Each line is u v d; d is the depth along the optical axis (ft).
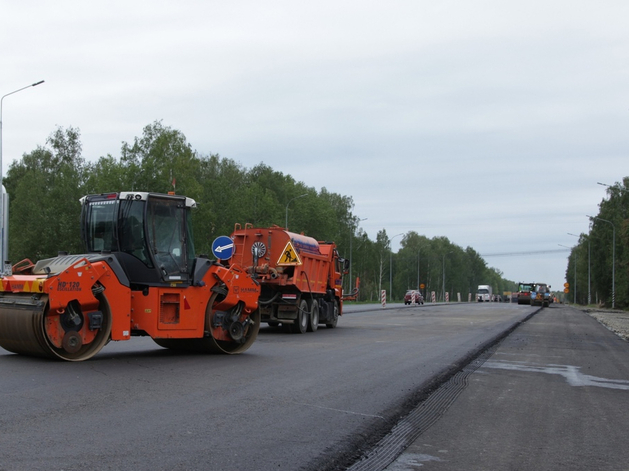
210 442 20.72
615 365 47.70
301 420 24.56
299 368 39.27
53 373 33.22
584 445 22.89
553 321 118.42
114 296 38.86
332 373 37.60
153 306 41.70
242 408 26.25
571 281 493.77
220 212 208.23
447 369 41.55
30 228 190.39
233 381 33.14
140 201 42.24
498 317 126.62
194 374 35.01
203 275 44.19
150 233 42.24
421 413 27.68
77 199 184.65
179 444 20.30
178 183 195.00
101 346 38.29
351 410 26.96
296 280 71.26
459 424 25.84
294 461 19.01
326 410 26.68
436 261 478.59
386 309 164.04
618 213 274.16
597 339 74.84
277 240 72.59
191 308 43.55
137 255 41.81
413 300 229.45
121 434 21.22
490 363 46.65
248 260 73.46
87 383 30.63
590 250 298.15
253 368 38.52
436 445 22.33
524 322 111.24
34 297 36.40
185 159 201.26
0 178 109.60
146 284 41.57
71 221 180.34
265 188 280.10
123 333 39.27
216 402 27.25
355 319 107.65
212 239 204.13
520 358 50.75
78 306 37.55
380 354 49.42
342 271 88.74
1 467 17.22
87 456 18.54
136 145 202.80
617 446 22.85
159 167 192.44
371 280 383.24
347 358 45.83
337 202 332.80
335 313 85.10
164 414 24.49
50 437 20.48
